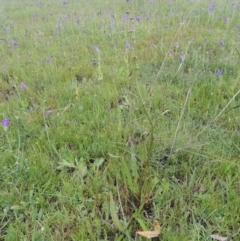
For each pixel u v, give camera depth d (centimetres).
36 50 441
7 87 337
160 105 278
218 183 195
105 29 492
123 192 186
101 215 179
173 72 330
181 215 176
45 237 170
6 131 226
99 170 213
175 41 424
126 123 252
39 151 229
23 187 200
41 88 328
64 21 579
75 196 190
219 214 174
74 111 272
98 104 271
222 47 382
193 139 220
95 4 739
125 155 217
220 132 233
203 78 311
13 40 474
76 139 237
